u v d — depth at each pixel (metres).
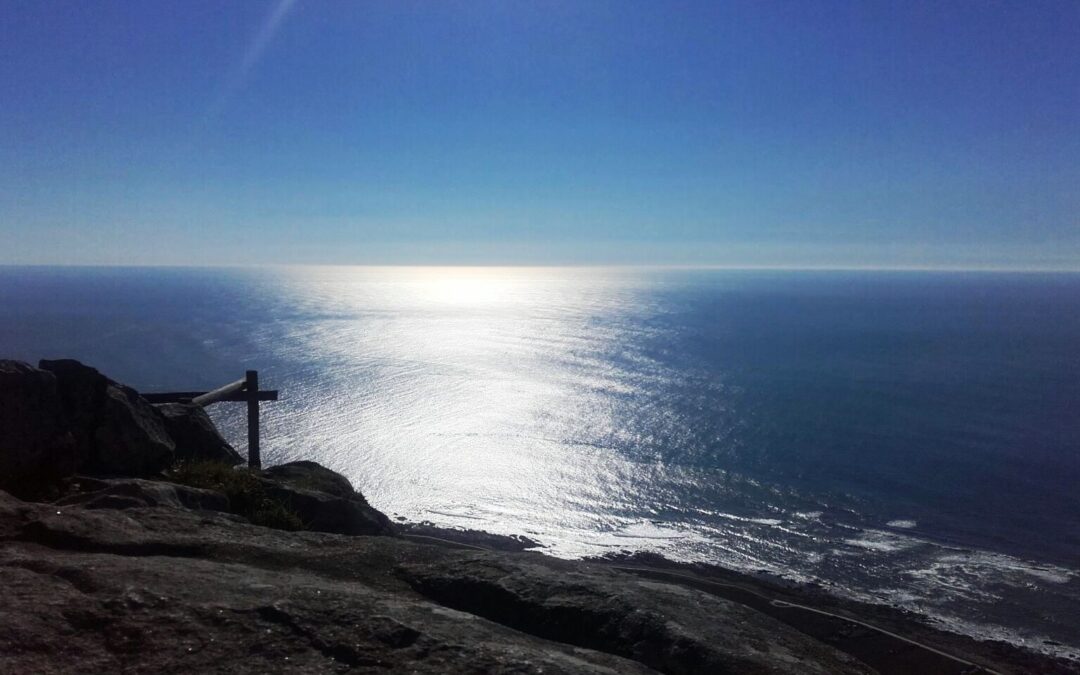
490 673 3.13
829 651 4.18
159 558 4.22
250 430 15.17
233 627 3.34
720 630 4.01
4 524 4.59
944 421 70.94
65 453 7.90
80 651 3.08
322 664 3.13
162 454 9.81
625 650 3.84
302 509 9.59
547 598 4.21
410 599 4.15
